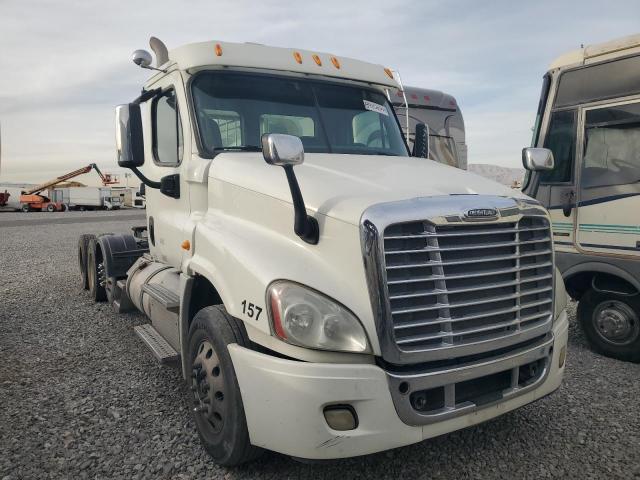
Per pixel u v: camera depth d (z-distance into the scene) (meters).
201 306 3.98
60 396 4.49
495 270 3.12
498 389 3.21
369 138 4.82
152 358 5.46
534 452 3.59
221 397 3.29
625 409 4.27
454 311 2.98
